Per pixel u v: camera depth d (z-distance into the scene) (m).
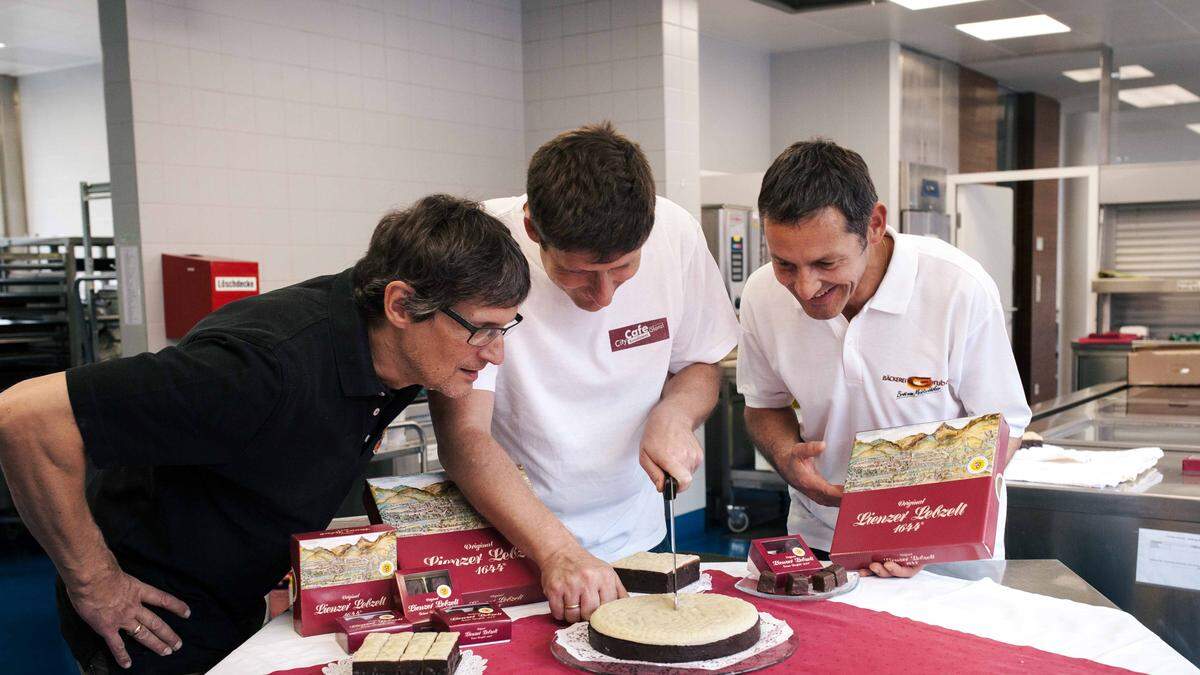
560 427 1.84
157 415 1.32
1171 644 2.10
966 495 1.60
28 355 6.10
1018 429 1.94
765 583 1.58
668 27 5.14
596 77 5.34
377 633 1.35
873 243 1.75
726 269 5.85
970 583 1.60
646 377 1.87
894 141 7.64
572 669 1.31
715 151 7.54
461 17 5.21
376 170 4.81
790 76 8.10
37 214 9.48
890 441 1.70
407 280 1.38
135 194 3.90
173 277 3.91
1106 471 2.24
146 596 1.49
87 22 7.26
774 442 2.07
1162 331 6.77
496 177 5.47
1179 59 7.70
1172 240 6.84
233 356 1.38
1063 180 11.38
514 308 1.42
